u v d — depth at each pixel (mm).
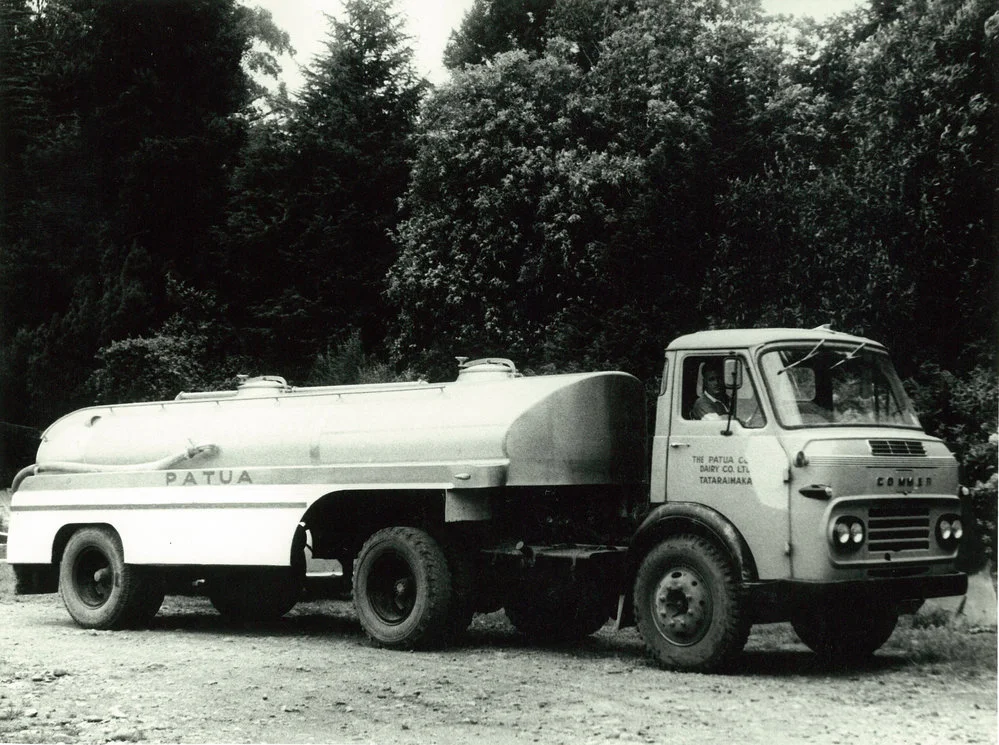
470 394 10531
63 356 32156
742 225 17828
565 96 25203
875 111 16547
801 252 17062
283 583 12852
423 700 7766
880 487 8625
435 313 26156
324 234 32469
